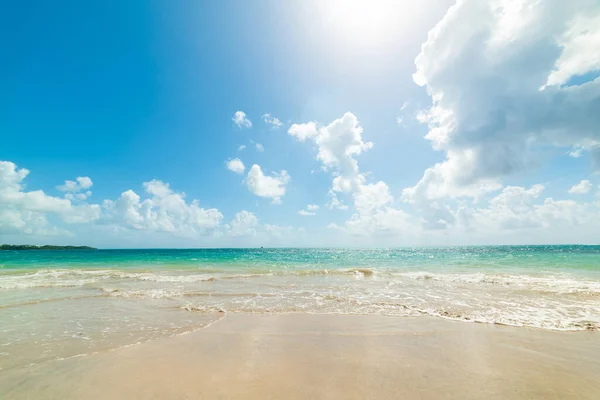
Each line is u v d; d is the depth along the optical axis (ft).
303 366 17.08
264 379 15.39
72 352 19.58
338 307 32.99
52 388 14.61
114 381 15.29
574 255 113.80
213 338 22.43
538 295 38.96
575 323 25.98
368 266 86.69
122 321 27.45
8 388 14.62
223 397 13.55
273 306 33.53
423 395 13.66
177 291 43.37
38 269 77.36
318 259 126.93
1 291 44.04
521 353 19.03
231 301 36.42
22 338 22.49
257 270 76.18
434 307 32.58
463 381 15.08
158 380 15.38
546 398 13.46
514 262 87.25
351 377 15.58
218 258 135.74
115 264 95.50
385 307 32.78
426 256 139.85
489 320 27.20
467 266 79.51
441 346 20.42
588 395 13.74
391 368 16.74
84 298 38.40
